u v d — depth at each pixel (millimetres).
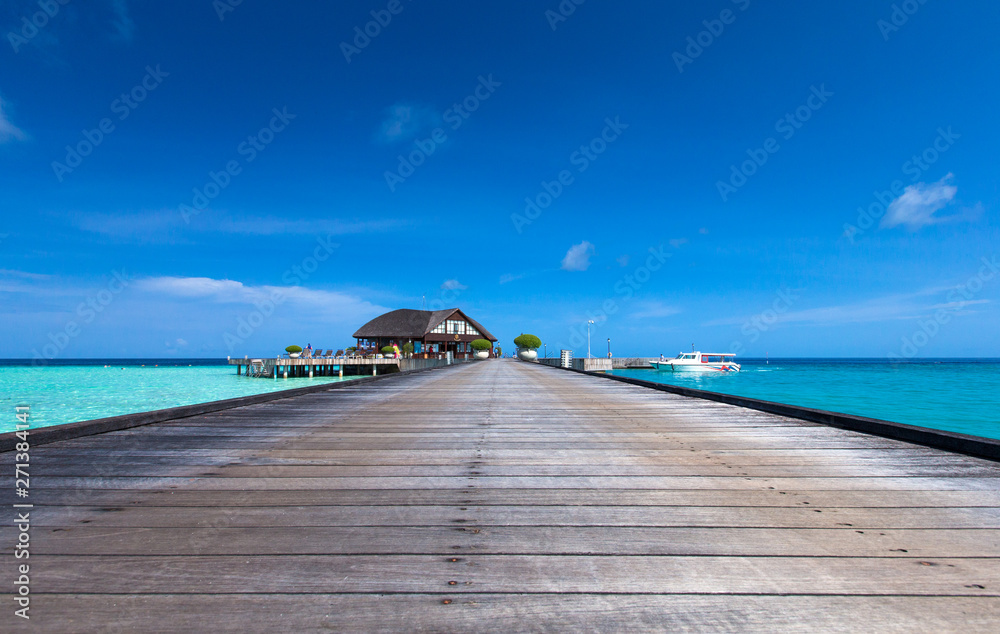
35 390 28375
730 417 6520
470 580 1870
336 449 4344
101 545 2146
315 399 9125
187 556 2043
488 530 2377
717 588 1817
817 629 1558
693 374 52250
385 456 4066
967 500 2824
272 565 1967
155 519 2484
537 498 2893
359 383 13664
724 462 3820
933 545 2188
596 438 4926
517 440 4824
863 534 2322
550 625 1581
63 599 1695
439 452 4242
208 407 6797
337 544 2184
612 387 12383
